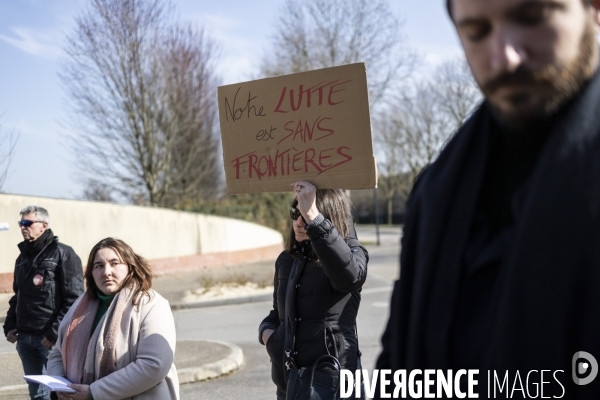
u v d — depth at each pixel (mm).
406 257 1258
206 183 32500
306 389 3162
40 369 5457
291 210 3350
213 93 30625
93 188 27656
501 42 929
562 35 916
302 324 3273
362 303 13094
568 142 900
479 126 1115
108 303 3543
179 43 28266
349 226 3418
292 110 3170
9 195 15445
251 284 15867
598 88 934
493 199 1072
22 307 5359
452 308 1065
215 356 7570
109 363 3314
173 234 19844
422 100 49750
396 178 64375
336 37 34062
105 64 26000
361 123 2988
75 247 17031
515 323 915
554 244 879
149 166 27609
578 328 873
